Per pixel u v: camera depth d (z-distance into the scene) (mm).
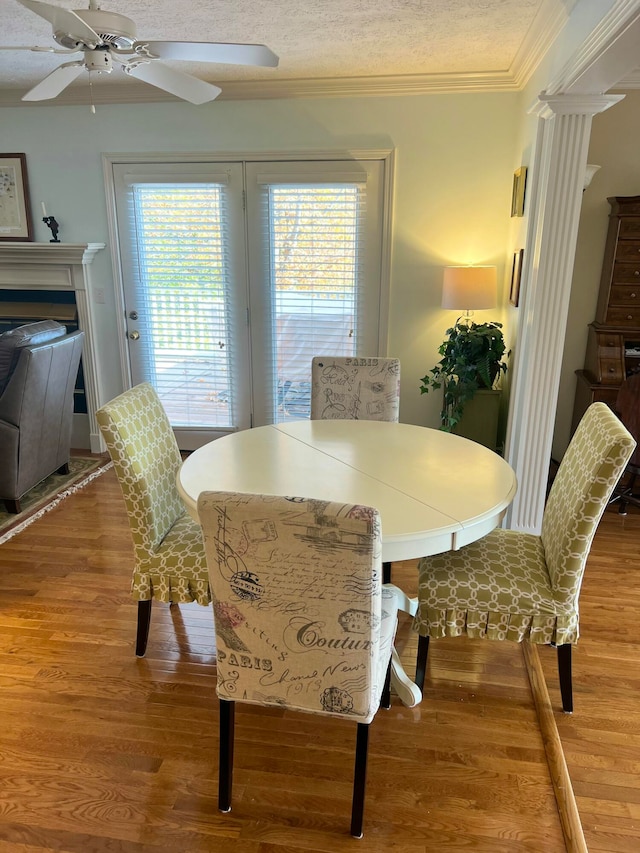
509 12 2594
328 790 1718
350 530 1245
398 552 1625
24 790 1709
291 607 1382
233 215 4023
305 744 1887
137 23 2717
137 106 3941
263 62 2047
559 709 2020
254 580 1368
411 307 4016
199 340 4309
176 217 4086
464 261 3887
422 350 4082
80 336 3777
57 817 1630
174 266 4184
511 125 3637
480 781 1746
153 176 4000
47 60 3283
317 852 1534
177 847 1550
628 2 1656
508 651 2336
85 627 2443
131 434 2064
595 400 3643
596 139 3652
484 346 3543
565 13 2414
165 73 2180
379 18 2664
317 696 1479
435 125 3697
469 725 1961
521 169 3281
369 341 4145
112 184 4094
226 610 1434
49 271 4211
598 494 1710
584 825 1607
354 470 2076
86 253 4086
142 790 1712
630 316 3650
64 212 4223
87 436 4594
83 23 1783
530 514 3082
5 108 4070
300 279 4082
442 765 1800
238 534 1317
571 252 2711
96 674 2176
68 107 4004
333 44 3025
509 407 3549
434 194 3811
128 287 4273
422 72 3502
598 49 1934
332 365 2965
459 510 1752
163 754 1832
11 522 3340
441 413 4039
